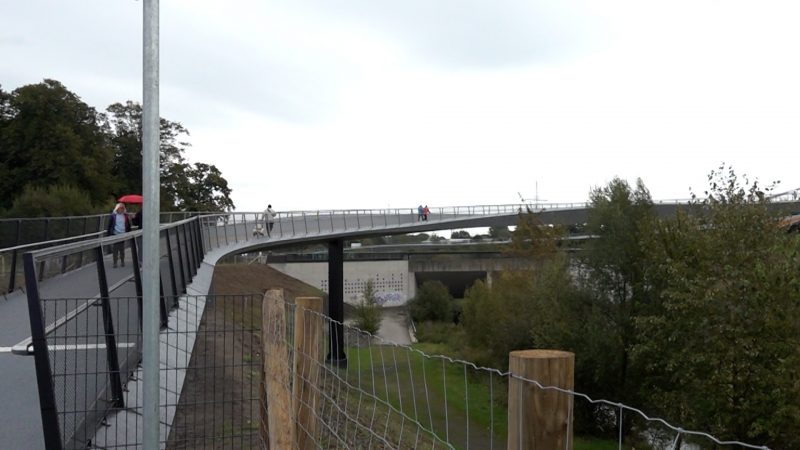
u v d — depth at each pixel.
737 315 17.70
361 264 76.81
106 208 48.16
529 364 2.38
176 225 14.34
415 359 25.89
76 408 6.17
